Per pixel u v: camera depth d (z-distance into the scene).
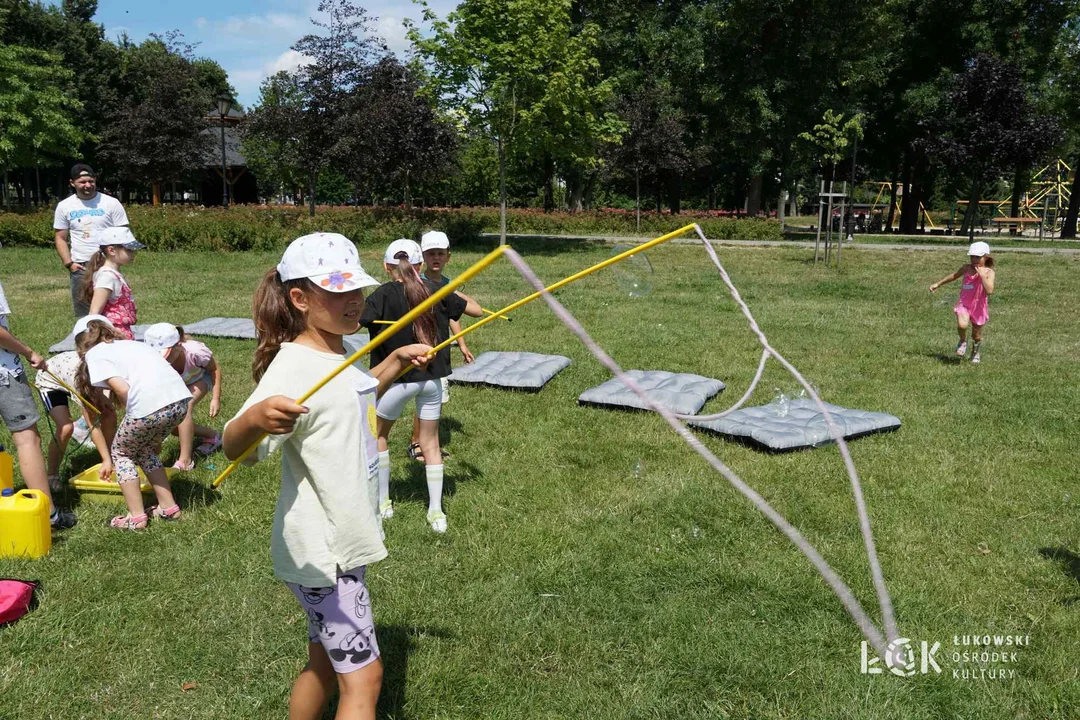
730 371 7.93
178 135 33.78
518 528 4.36
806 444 5.61
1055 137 25.95
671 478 5.08
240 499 4.67
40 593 3.61
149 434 4.21
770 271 17.80
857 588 3.73
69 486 4.80
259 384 2.27
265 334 2.42
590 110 21.30
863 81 30.84
